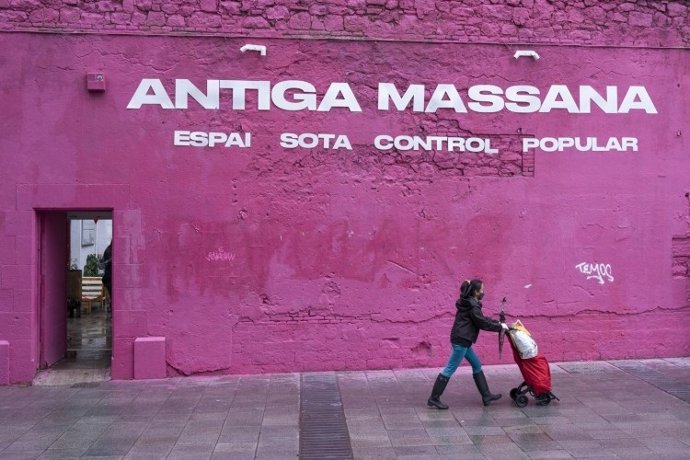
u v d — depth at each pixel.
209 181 8.77
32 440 6.14
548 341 9.25
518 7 9.34
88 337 11.66
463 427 6.49
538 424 6.56
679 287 9.51
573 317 9.30
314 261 8.91
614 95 9.45
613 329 9.35
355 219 8.98
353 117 9.02
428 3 9.20
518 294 9.20
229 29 8.87
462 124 9.19
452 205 9.14
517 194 9.23
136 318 8.62
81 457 5.68
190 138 8.74
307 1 9.02
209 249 8.74
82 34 8.60
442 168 9.15
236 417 6.86
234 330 8.77
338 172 8.98
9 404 7.45
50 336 9.08
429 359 9.04
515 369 8.96
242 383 8.31
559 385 8.09
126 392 7.92
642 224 9.45
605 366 9.02
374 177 9.03
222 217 8.77
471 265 9.15
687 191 9.58
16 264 8.43
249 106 8.88
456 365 7.13
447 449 5.84
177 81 8.74
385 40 9.09
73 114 8.56
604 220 9.38
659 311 9.45
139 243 8.63
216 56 8.83
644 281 9.42
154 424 6.63
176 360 8.66
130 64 8.67
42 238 8.83
